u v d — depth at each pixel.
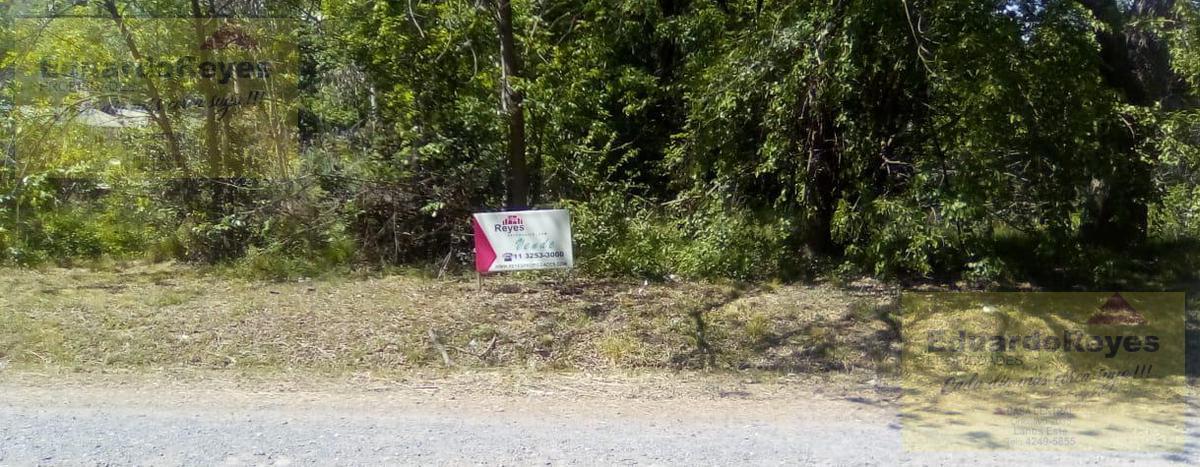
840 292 10.58
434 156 11.84
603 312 9.67
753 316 9.64
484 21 11.93
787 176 11.02
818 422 6.57
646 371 8.37
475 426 6.29
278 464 5.34
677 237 11.69
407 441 5.86
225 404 6.86
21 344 8.41
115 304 9.69
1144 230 11.05
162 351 8.44
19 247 11.88
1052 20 9.73
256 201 12.05
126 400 6.94
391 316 9.44
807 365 8.49
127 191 12.30
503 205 12.09
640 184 13.72
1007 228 11.05
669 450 5.72
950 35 9.73
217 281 11.02
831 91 10.09
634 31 15.02
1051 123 9.60
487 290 10.50
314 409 6.74
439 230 11.92
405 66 12.47
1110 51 10.73
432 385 7.71
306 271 11.40
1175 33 9.93
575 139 13.34
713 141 11.06
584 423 6.43
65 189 12.75
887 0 9.52
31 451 5.52
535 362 8.50
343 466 5.32
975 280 10.75
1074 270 10.84
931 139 10.29
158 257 12.27
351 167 11.84
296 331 8.98
